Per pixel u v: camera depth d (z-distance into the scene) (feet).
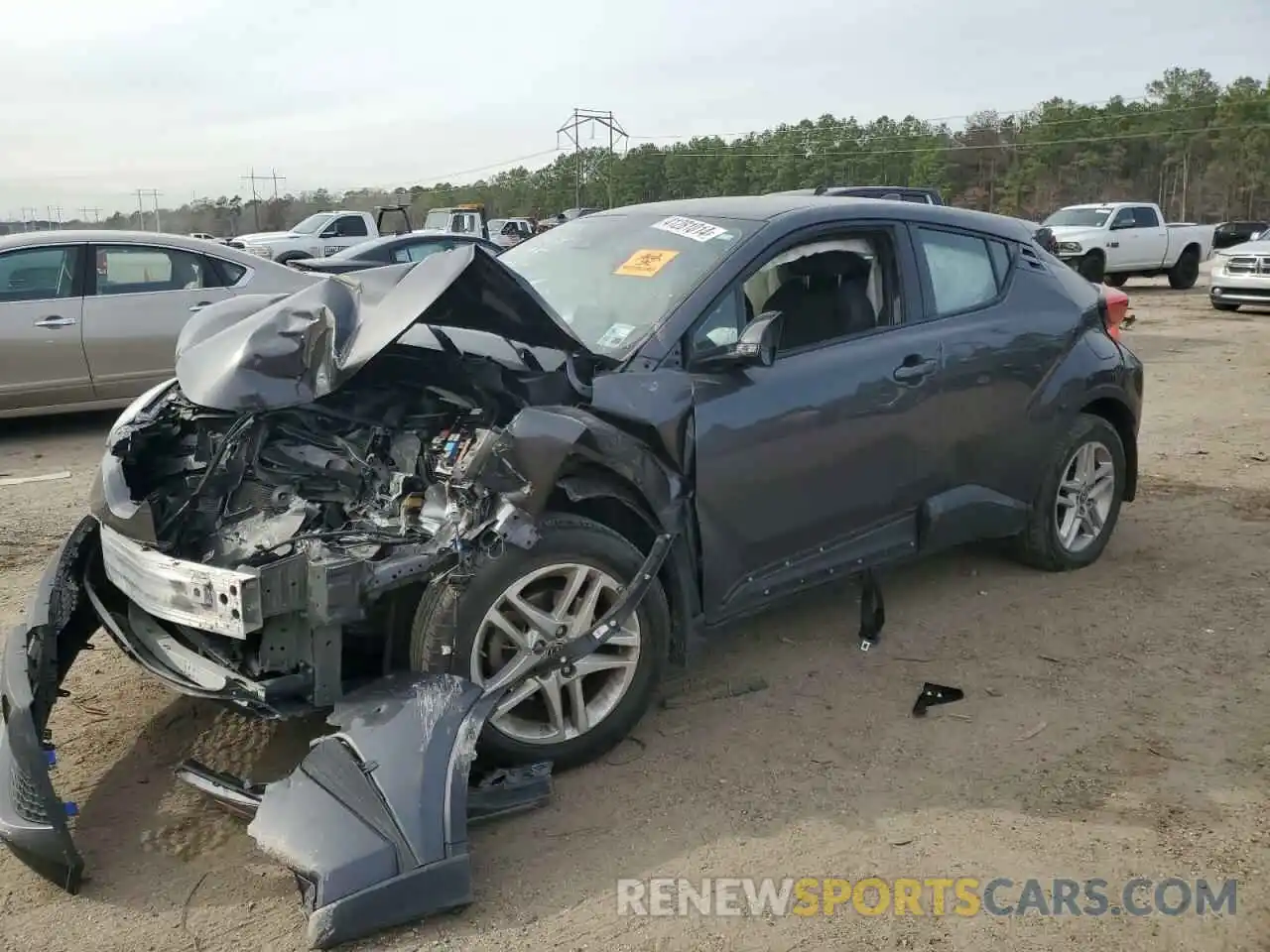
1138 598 16.12
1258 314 59.67
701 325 12.30
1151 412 31.42
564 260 14.37
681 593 11.83
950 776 11.22
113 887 9.41
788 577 12.99
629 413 11.11
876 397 13.42
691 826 10.30
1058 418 15.97
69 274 27.14
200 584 9.61
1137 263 76.13
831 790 10.93
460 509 10.21
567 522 10.77
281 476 11.37
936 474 14.42
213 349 11.45
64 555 11.58
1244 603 15.94
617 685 11.34
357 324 11.06
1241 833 10.23
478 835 10.12
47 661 10.73
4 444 27.32
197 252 28.53
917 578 16.89
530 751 10.74
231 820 10.42
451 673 10.21
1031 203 286.87
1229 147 287.89
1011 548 17.16
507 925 8.89
